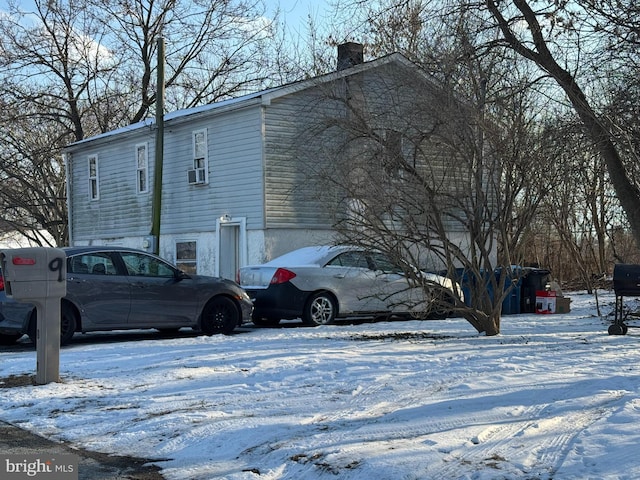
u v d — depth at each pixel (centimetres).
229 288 1300
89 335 1348
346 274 1435
